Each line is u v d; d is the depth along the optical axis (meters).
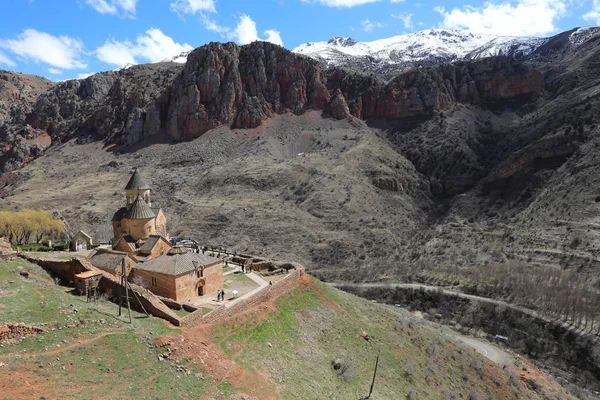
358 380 38.62
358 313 52.53
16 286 30.56
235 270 55.28
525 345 71.56
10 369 22.02
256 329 38.53
